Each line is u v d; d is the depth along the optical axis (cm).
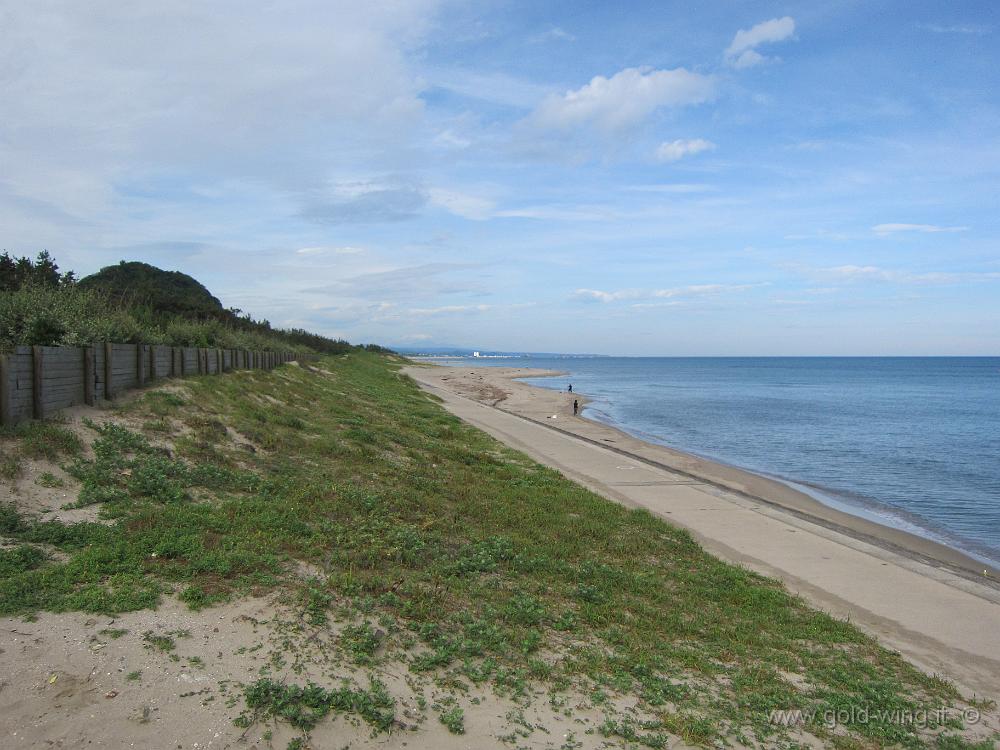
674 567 963
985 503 1809
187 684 460
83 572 593
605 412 4384
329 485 1048
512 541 952
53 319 1111
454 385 5775
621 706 532
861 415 4259
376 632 572
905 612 881
